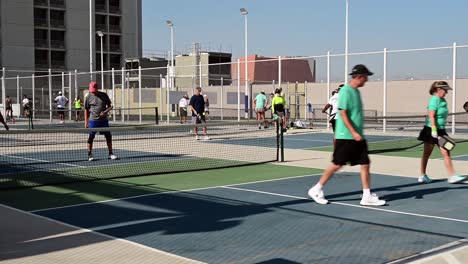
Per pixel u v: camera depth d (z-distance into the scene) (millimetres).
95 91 14172
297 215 7703
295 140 20859
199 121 20453
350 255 5789
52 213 7910
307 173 11977
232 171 12359
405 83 39812
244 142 19984
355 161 8328
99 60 87750
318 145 18797
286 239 6434
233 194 9383
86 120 14336
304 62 58062
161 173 12023
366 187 8367
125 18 90250
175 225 7133
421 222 7246
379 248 6039
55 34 84000
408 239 6402
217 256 5773
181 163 13898
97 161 14391
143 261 5590
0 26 77750
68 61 84062
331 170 8406
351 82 8141
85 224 7199
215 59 66000
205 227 7020
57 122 37562
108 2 88562
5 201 8875
